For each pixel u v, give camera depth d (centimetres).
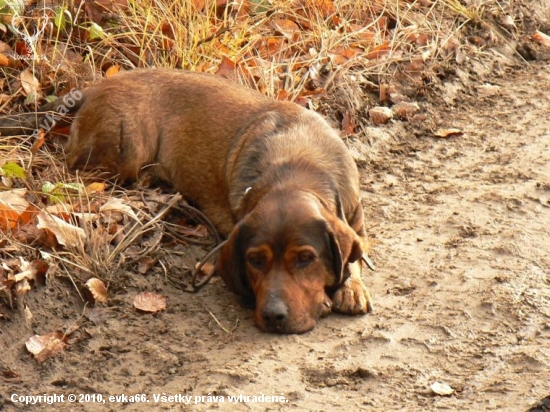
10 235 664
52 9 878
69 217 688
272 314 598
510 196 771
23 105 812
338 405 547
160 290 659
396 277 675
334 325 623
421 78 970
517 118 918
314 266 609
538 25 1104
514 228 728
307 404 549
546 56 1050
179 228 717
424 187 804
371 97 938
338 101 908
